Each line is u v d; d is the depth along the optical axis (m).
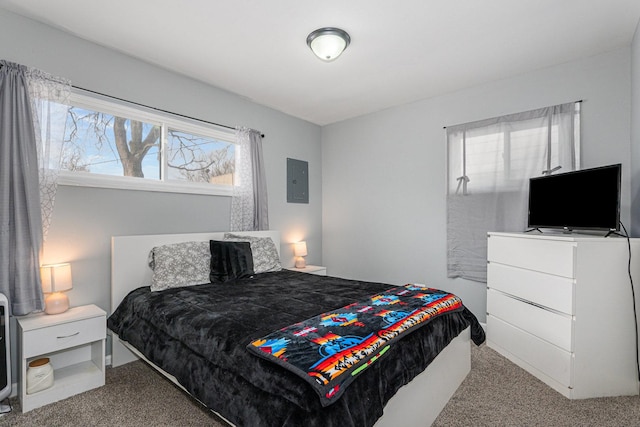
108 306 2.56
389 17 2.16
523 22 2.22
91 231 2.49
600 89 2.65
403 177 3.87
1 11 2.09
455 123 3.44
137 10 2.09
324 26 2.27
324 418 1.09
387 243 4.02
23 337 1.88
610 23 2.24
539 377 2.29
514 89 3.06
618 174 2.11
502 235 2.69
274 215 4.04
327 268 4.65
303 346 1.34
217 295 2.27
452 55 2.69
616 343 2.07
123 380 2.27
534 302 2.35
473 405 1.96
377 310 1.82
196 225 3.18
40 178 2.18
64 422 1.80
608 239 2.06
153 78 2.85
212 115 3.31
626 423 1.78
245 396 1.31
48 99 2.21
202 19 2.19
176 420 1.81
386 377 1.38
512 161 3.05
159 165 2.96
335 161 4.57
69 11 2.11
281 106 3.92
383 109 4.03
